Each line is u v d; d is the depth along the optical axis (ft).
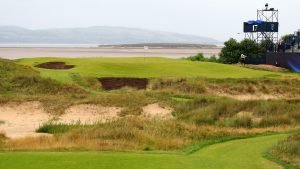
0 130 107.96
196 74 197.98
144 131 92.12
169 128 97.66
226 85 173.68
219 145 83.71
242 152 74.13
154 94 150.61
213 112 123.24
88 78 175.22
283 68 285.84
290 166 60.75
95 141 78.43
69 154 61.11
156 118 116.06
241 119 116.16
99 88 167.22
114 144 76.54
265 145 82.53
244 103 131.54
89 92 155.43
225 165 58.65
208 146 82.33
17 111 128.26
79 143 75.31
